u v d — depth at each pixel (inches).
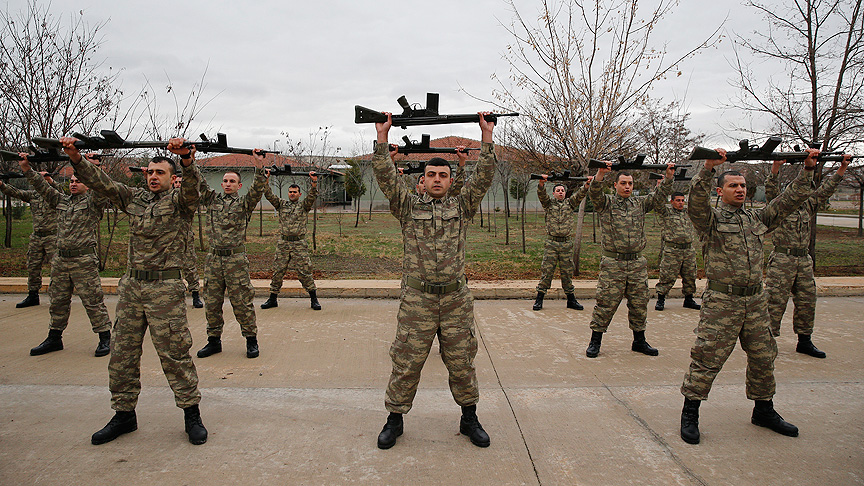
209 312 195.2
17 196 268.7
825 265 429.4
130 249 128.4
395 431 125.1
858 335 230.4
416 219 125.0
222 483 106.7
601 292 196.9
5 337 217.3
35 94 356.2
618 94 368.2
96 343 211.0
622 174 202.7
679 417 142.6
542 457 119.2
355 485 106.5
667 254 282.0
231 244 192.1
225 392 158.6
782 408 149.9
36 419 137.0
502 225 892.0
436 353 203.6
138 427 133.2
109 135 120.8
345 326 242.1
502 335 229.1
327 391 160.1
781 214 144.4
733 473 113.0
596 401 153.6
